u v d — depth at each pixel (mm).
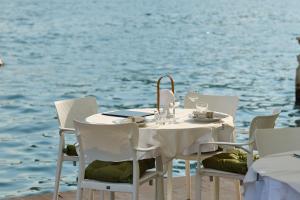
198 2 85625
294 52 34031
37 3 73312
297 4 83188
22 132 15367
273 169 5039
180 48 36062
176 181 9445
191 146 7281
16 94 21172
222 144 7184
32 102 19781
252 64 29281
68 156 7980
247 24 53406
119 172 6789
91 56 32188
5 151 13383
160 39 40844
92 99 8836
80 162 6895
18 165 12250
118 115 7926
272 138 6180
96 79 24906
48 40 39094
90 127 6723
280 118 16922
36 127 15961
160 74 26297
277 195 4824
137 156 7023
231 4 82375
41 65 28594
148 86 23281
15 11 61281
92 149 6836
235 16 62375
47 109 18641
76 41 38938
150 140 7148
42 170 11883
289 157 5410
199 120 7602
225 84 23578
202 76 25688
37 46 35969
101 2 79562
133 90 22375
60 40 39281
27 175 11547
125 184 6750
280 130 6219
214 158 7336
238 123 16234
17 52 33188
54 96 21031
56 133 15266
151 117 7926
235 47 36625
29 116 17500
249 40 40781
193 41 39906
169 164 7867
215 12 67688
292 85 23125
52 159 12734
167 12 66188
